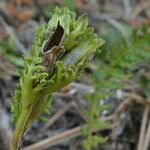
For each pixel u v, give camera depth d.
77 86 0.47
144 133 0.44
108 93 0.39
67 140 0.43
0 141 0.41
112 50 0.40
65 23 0.16
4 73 0.48
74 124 0.45
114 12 0.59
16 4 0.57
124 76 0.40
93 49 0.16
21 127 0.17
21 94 0.17
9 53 0.46
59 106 0.46
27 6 0.57
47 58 0.15
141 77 0.46
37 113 0.17
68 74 0.16
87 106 0.46
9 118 0.43
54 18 0.16
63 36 0.15
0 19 0.54
